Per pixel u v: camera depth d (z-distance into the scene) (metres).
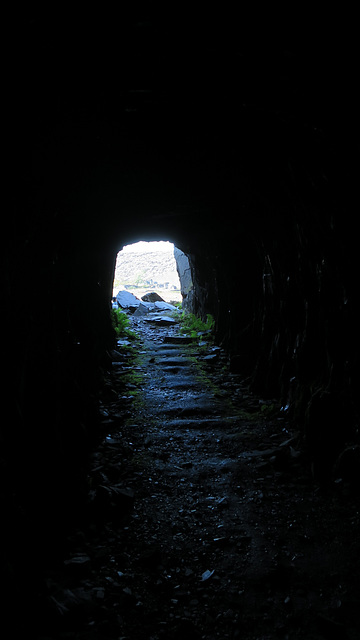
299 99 3.17
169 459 5.57
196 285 15.39
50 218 4.27
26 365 3.85
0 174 2.93
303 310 6.53
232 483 4.96
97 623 2.84
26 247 3.74
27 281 3.87
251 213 6.65
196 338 12.83
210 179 5.71
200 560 3.67
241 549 3.81
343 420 5.08
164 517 4.29
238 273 9.81
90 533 3.86
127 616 2.97
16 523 3.06
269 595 3.26
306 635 2.89
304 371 6.17
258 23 2.48
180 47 2.68
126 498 4.40
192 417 7.04
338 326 5.21
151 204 6.97
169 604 3.15
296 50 2.67
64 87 2.95
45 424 4.15
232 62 2.85
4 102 2.62
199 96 3.31
